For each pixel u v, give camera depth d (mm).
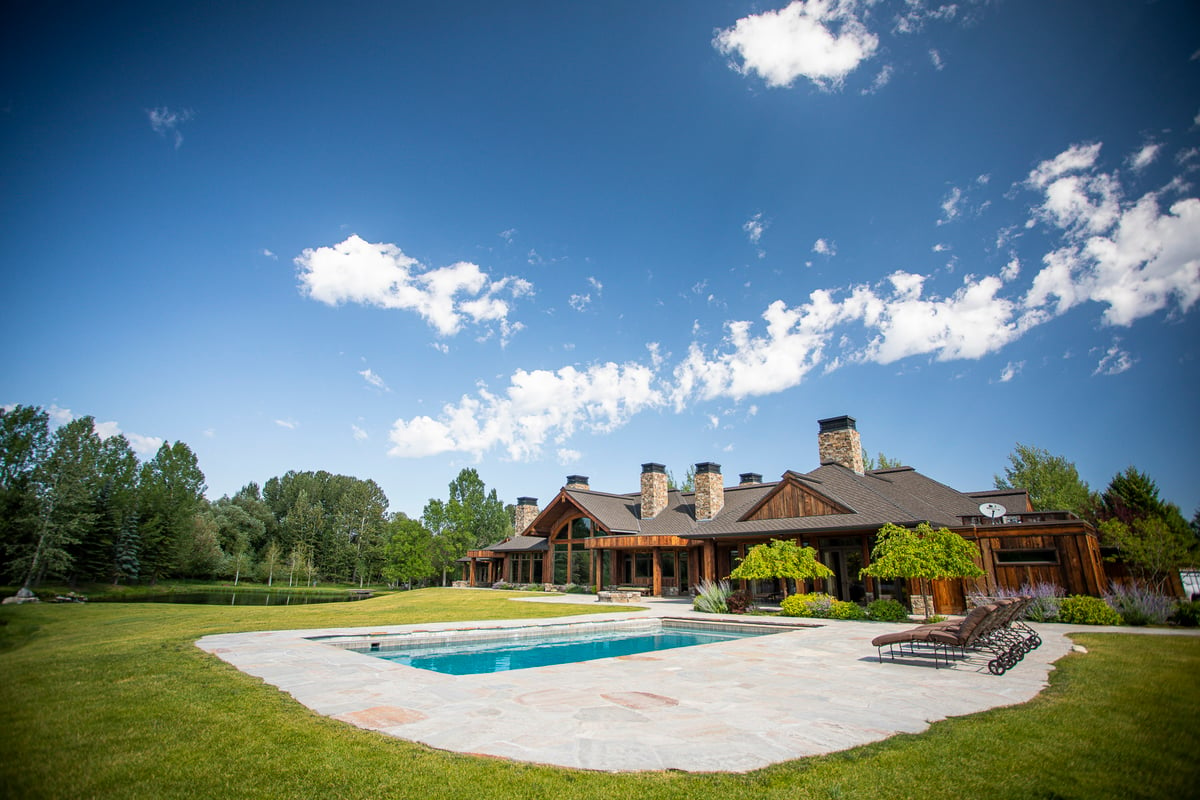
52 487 39375
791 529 24906
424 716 6660
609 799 4297
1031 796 4418
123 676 8781
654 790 4469
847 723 6398
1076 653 11164
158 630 15492
